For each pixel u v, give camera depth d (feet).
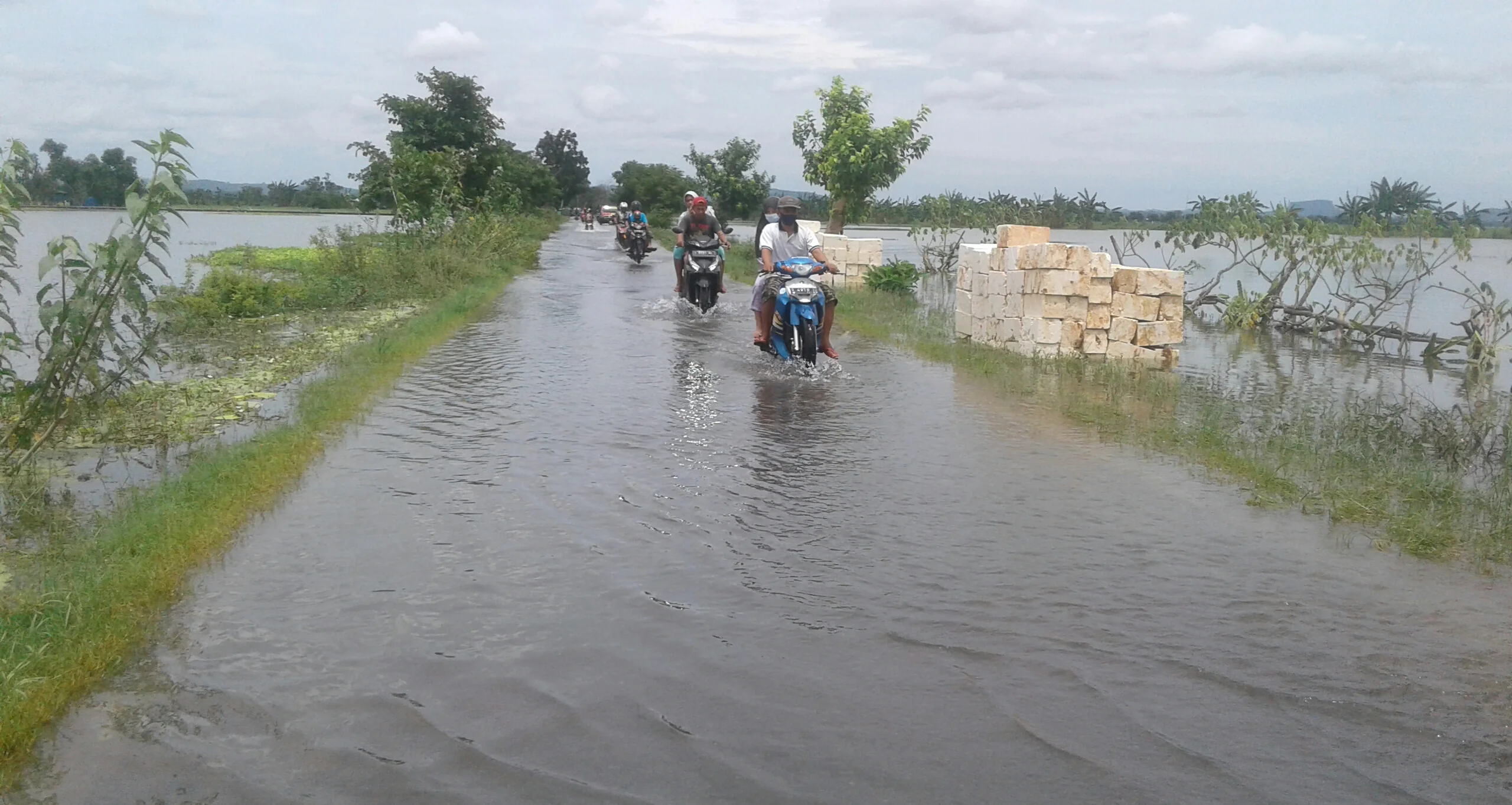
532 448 24.29
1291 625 14.89
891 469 23.21
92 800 10.39
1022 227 42.37
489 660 13.52
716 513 19.80
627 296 61.16
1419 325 55.98
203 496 19.17
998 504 20.61
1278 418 29.58
